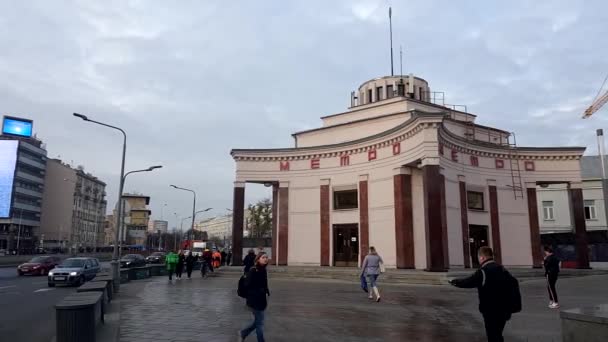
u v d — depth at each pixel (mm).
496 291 6801
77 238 117625
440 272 24266
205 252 31938
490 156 31875
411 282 22938
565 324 6488
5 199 90000
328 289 20375
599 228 43531
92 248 109438
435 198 25438
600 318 5980
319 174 34594
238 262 34375
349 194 33281
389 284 22766
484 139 35188
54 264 37219
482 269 6961
